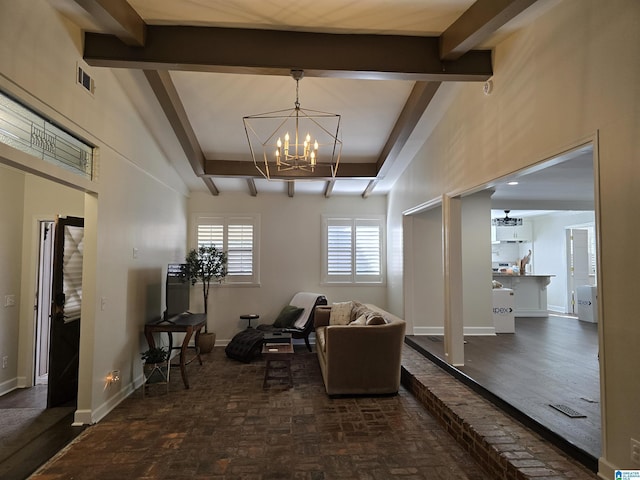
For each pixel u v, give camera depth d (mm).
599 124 2266
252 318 6598
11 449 3039
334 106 4496
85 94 3270
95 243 3551
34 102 2604
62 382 3984
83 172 3400
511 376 3955
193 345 6504
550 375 3994
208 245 6980
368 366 4219
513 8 2500
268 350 4547
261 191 7066
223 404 4020
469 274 6277
